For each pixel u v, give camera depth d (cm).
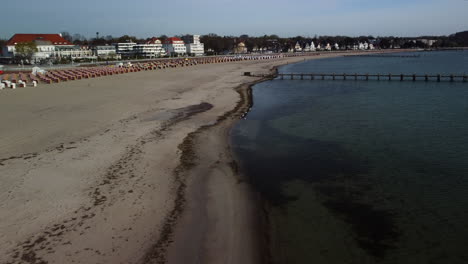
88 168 1585
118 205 1249
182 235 1079
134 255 967
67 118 2547
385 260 1012
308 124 2656
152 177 1523
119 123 2475
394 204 1343
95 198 1297
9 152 1786
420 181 1553
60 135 2103
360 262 1001
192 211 1238
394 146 2064
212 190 1431
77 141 1994
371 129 2469
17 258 934
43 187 1373
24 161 1655
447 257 1026
